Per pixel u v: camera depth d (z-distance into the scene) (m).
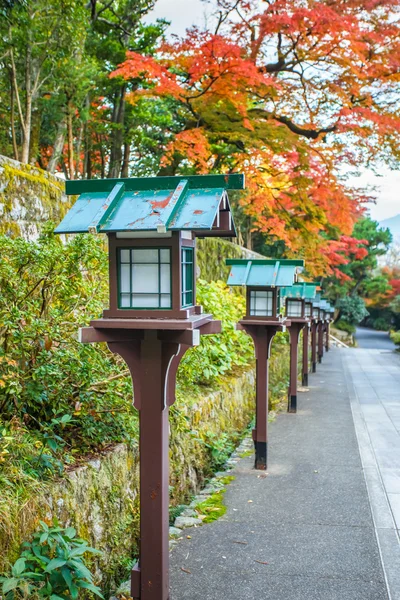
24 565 2.38
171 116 10.66
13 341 3.49
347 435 7.39
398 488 5.25
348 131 9.32
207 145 9.20
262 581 3.51
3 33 6.32
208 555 3.86
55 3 6.70
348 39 8.35
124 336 2.80
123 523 3.69
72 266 3.70
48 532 2.55
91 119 9.99
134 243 2.71
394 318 38.47
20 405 3.44
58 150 8.21
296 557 3.83
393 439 7.18
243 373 8.48
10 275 3.41
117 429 4.01
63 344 3.86
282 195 11.16
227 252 13.24
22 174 5.37
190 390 6.41
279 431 7.61
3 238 3.53
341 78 9.22
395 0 8.32
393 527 4.34
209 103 9.47
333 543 4.05
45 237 4.02
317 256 14.12
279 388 11.02
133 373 2.88
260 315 5.92
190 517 4.50
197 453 5.55
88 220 2.65
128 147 11.31
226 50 8.05
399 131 8.86
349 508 4.73
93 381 3.88
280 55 9.59
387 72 9.07
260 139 10.05
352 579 3.54
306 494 5.08
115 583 3.40
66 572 2.51
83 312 4.00
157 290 2.71
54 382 3.63
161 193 2.75
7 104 8.12
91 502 3.33
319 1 8.61
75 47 7.39
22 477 2.87
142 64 7.95
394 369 15.87
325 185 10.34
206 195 2.68
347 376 14.09
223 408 6.98
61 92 8.20
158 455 2.87
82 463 3.46
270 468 5.88
